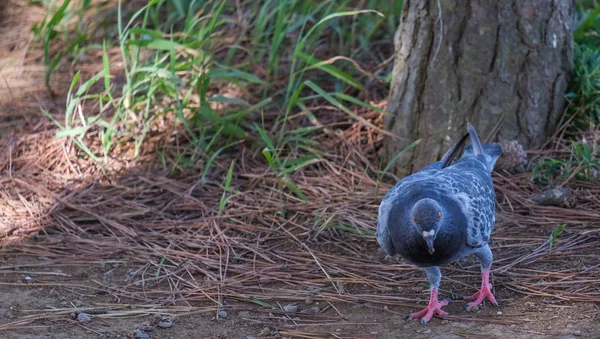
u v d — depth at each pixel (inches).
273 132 453.7
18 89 511.2
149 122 455.2
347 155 436.5
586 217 379.9
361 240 379.2
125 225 395.5
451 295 337.4
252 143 450.3
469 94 410.9
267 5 505.0
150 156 446.3
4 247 377.1
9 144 453.7
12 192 420.5
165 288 346.9
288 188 418.0
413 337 305.4
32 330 311.9
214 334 312.3
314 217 396.2
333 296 337.7
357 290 343.9
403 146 425.1
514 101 412.8
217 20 510.3
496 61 407.5
